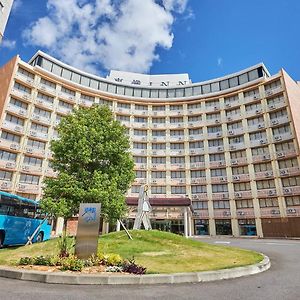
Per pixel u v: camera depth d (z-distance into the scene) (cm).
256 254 1348
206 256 1229
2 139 3722
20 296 612
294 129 4022
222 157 4712
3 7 2500
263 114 4434
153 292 669
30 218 2014
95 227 1039
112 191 1709
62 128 1914
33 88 4191
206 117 5012
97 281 761
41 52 4497
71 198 1700
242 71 4862
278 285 759
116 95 5094
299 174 3866
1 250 1572
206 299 611
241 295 647
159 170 4875
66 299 595
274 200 4075
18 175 3759
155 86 5394
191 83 5519
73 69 4841
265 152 4319
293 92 4441
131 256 1184
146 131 5131
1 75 4291
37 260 948
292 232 3772
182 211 4138
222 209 4459
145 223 2172
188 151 4919
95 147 1794
